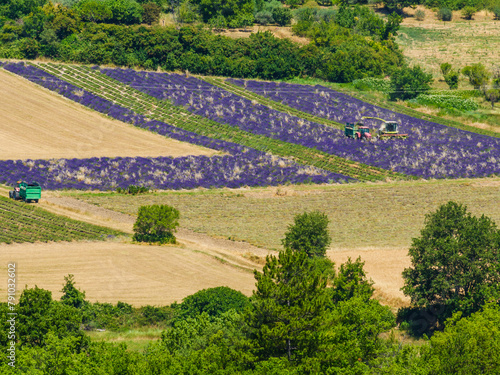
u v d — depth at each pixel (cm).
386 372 17888
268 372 16950
